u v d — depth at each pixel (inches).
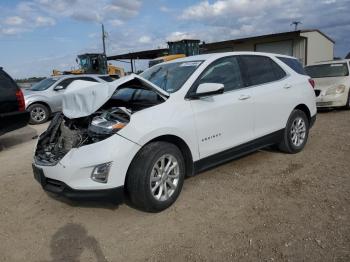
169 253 126.1
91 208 166.2
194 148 167.8
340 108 429.7
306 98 235.3
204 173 202.7
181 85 170.9
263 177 192.4
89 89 164.6
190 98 168.9
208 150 174.6
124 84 159.3
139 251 128.8
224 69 190.9
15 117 288.5
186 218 150.6
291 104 223.5
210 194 173.2
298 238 129.2
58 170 146.6
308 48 1005.2
